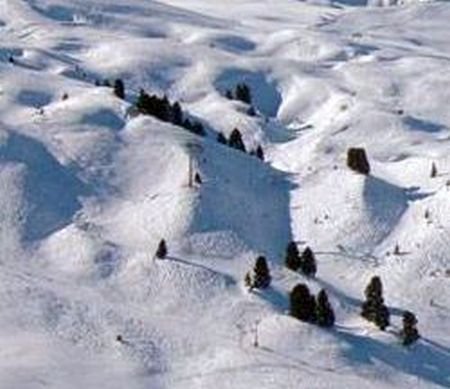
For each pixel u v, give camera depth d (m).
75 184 89.69
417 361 69.69
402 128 121.50
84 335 66.62
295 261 80.62
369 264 83.06
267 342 68.44
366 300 74.50
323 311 71.31
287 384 62.88
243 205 89.75
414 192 95.81
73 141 96.44
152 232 83.25
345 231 87.38
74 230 81.56
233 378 63.38
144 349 65.88
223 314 72.12
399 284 80.06
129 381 62.00
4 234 80.50
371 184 93.19
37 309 68.81
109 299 72.56
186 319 71.19
